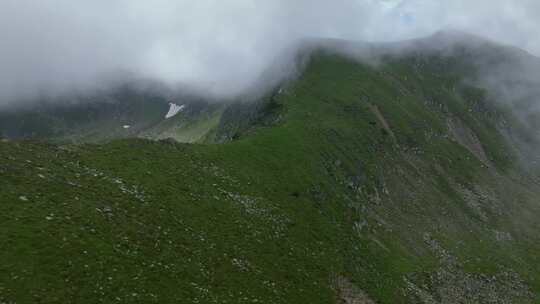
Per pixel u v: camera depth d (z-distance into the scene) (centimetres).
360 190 10794
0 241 3778
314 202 8638
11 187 4600
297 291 5694
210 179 7344
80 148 6656
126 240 4638
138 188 5956
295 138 10844
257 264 5722
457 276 9500
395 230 10162
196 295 4409
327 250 7275
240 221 6488
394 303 7031
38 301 3406
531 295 10194
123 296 3866
